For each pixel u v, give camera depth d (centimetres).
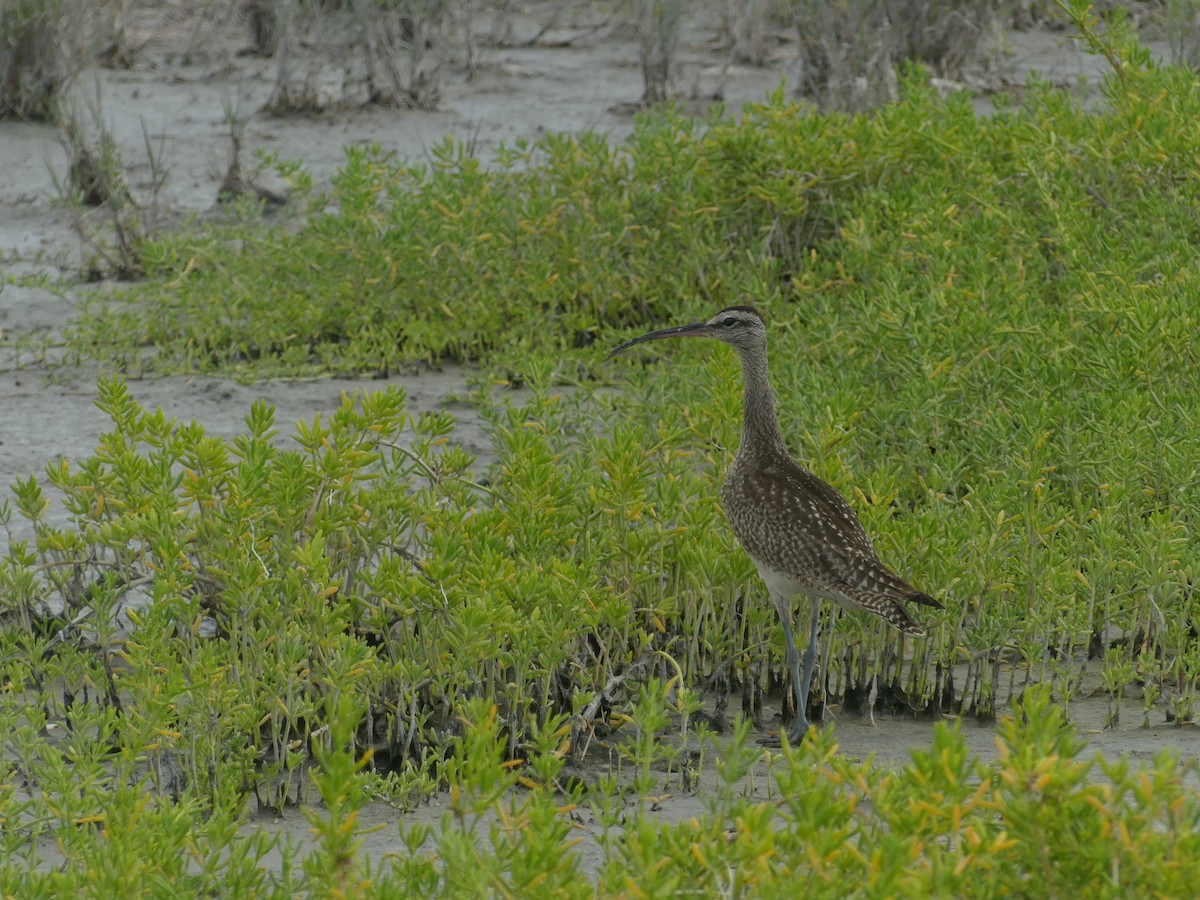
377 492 1071
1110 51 1914
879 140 1827
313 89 2802
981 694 1038
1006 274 1515
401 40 3058
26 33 2670
